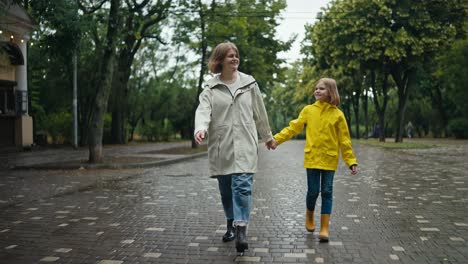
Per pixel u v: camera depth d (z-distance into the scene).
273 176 11.02
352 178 10.34
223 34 21.58
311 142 4.67
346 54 27.41
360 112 62.66
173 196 7.78
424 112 45.59
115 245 4.51
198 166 14.36
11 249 4.39
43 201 7.29
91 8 15.37
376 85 39.53
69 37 13.93
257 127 4.45
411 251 4.22
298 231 5.06
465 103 35.12
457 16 25.95
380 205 6.72
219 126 4.11
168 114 43.34
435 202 6.98
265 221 5.61
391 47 25.47
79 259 4.05
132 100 36.34
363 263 3.86
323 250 4.27
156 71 36.62
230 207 4.50
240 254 4.11
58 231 5.14
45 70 28.72
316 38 29.86
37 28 14.63
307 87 40.81
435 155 18.05
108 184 9.55
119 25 14.23
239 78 4.26
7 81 20.89
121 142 32.81
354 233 4.94
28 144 22.50
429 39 25.22
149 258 4.05
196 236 4.85
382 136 31.64
